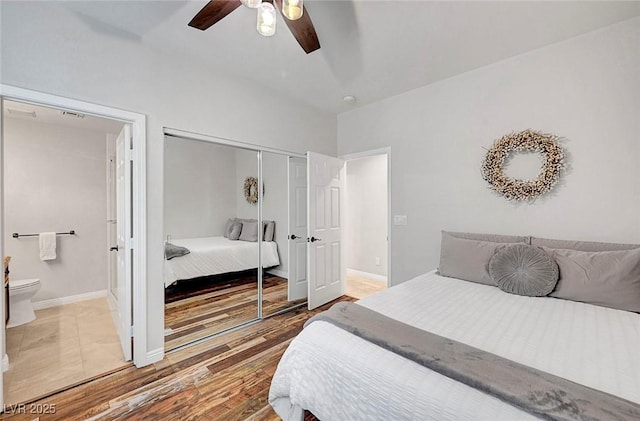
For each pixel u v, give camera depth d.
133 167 2.10
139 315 2.08
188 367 2.08
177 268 2.70
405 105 3.13
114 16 1.86
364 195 4.82
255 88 2.87
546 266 1.90
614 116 1.99
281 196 3.38
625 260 1.70
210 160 2.83
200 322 2.86
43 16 1.70
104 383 1.89
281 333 2.67
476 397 0.90
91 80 1.86
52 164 3.38
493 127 2.52
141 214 2.08
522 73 2.36
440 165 2.87
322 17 1.86
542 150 2.24
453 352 1.10
